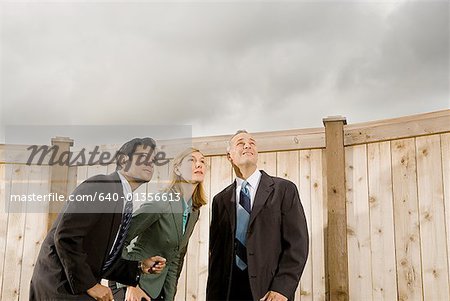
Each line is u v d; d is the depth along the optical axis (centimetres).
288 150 387
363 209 361
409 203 346
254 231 300
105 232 250
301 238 298
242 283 301
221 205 321
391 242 348
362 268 354
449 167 336
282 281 286
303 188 378
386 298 343
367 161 366
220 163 395
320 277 362
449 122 338
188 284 382
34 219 421
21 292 410
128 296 275
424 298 331
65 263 240
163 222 285
